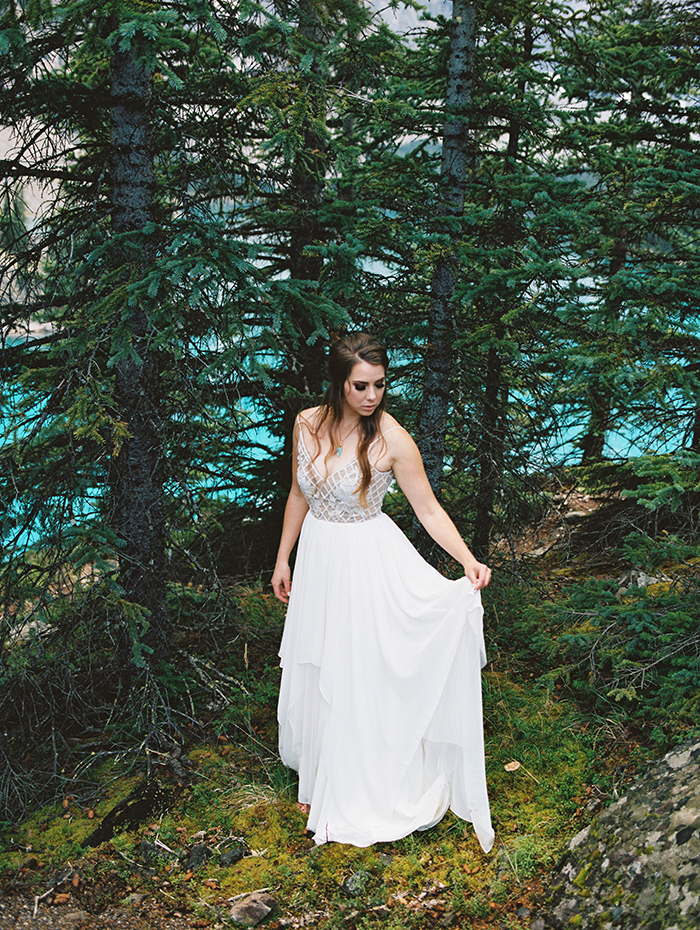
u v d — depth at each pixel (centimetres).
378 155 486
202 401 405
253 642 484
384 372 278
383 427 289
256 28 356
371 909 261
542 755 338
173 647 414
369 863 282
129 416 372
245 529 704
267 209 566
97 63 386
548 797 311
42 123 352
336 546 298
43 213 375
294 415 567
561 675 395
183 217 349
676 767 277
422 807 303
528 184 428
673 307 366
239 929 253
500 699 395
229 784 337
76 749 362
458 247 426
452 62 451
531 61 537
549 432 552
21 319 369
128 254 349
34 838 298
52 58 329
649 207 441
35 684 341
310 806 314
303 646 308
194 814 317
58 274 352
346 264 430
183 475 401
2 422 328
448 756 306
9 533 325
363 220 459
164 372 402
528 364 501
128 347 322
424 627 296
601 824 271
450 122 446
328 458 291
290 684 320
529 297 408
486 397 562
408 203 461
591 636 373
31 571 332
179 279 304
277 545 681
